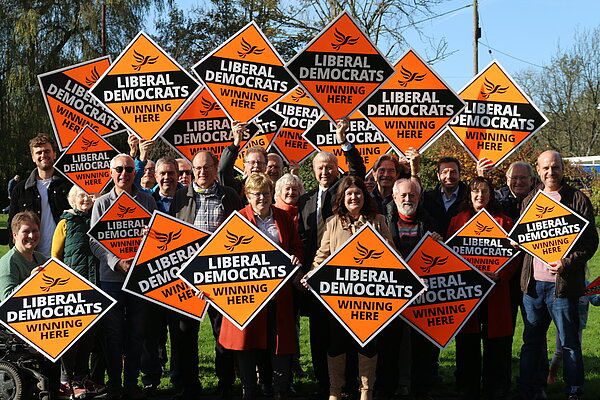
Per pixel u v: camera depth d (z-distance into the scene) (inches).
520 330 385.1
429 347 238.5
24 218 241.8
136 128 276.2
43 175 282.8
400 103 273.3
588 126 2006.6
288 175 264.1
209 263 228.2
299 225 250.2
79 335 231.0
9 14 1176.2
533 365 240.2
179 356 241.8
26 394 230.8
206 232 236.2
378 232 227.3
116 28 1186.0
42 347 230.2
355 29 261.1
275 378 232.8
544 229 236.2
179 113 275.9
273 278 226.4
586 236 234.5
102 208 247.3
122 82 275.4
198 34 1368.1
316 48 260.5
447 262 235.0
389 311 221.3
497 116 277.3
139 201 254.5
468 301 234.4
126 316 250.2
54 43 1171.3
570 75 2017.7
